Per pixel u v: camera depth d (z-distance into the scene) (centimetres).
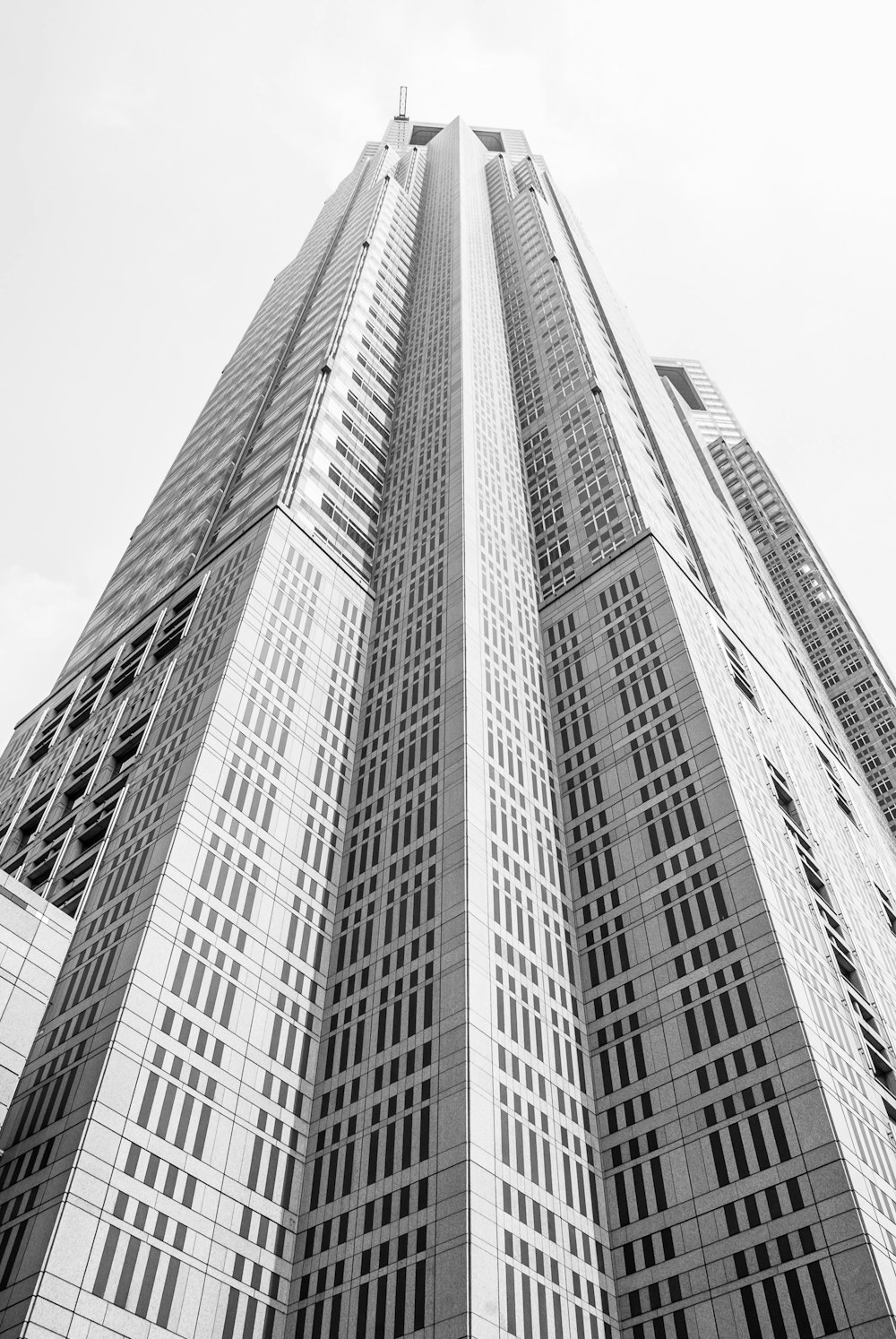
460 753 8325
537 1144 6219
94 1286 5088
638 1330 5709
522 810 8400
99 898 7306
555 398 14388
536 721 9488
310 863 8094
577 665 10044
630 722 9056
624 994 7281
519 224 19725
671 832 7950
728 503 19875
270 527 10381
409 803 8350
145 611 11344
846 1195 5422
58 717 11206
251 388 15388
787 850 8200
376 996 7119
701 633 10019
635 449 13375
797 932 7212
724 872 7381
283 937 7444
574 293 16938
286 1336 5650
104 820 8338
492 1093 6212
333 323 14800
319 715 9225
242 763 8150
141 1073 5981
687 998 6912
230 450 13538
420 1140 6053
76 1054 6091
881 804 17850
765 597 16625
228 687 8550
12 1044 6278
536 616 10856
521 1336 5244
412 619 10231
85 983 6581
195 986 6631
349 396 13525
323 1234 6006
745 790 8150
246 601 9400
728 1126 6144
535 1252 5672
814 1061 6044
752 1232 5631
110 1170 5494
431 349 15062
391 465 13112
